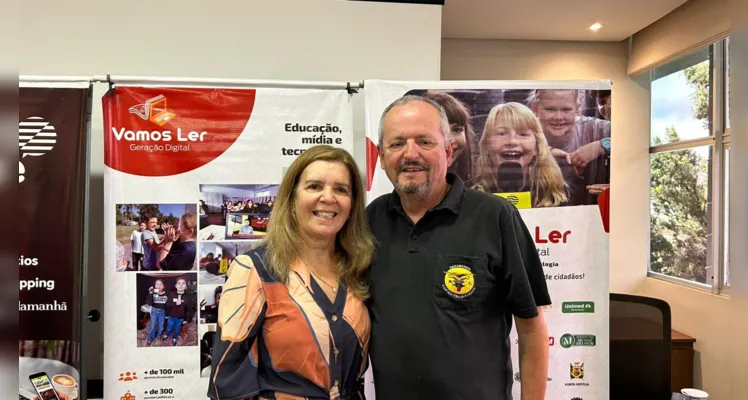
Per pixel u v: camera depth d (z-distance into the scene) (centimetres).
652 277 330
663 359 207
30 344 170
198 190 183
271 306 115
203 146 184
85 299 172
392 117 125
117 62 210
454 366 114
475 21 289
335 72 221
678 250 308
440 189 128
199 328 182
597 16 281
